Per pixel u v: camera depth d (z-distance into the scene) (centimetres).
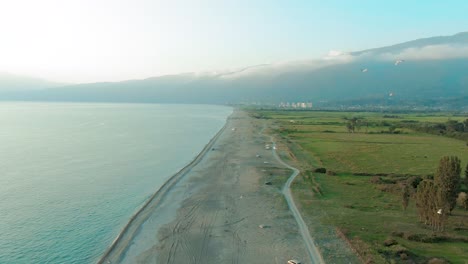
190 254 4159
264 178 7694
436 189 4803
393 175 7875
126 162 9488
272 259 4041
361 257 3962
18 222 5150
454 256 3956
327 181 7475
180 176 7862
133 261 3994
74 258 4125
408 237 4431
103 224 5125
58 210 5675
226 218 5312
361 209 5638
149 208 5728
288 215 5419
